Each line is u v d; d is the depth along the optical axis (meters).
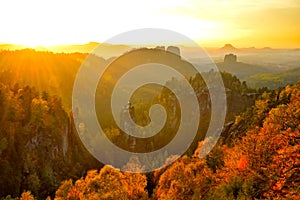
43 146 117.50
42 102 128.50
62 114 140.62
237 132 97.88
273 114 53.19
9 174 97.06
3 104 116.38
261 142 42.69
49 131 123.25
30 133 114.69
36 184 100.75
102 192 57.47
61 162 123.25
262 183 36.00
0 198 89.88
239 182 39.41
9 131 108.88
